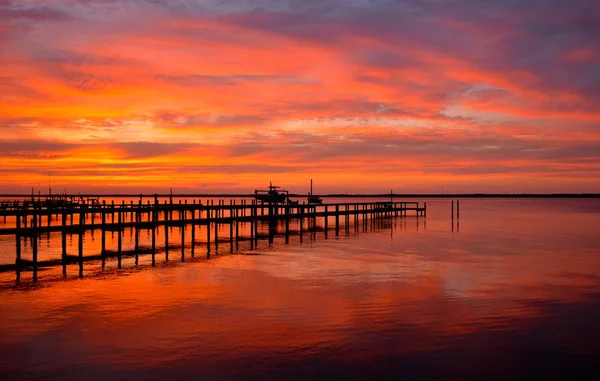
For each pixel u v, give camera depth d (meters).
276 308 18.64
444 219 77.31
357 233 51.47
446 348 14.51
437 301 19.78
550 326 16.53
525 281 23.98
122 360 13.55
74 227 27.38
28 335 15.57
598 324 16.78
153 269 27.27
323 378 12.49
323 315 17.72
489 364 13.41
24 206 52.56
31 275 25.45
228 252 34.91
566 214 95.75
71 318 17.38
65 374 12.68
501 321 17.06
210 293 21.14
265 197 76.38
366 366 13.22
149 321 17.05
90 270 26.97
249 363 13.37
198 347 14.50
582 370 13.08
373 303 19.44
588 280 24.30
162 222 31.94
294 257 32.12
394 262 30.02
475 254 33.94
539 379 12.57
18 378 12.45
